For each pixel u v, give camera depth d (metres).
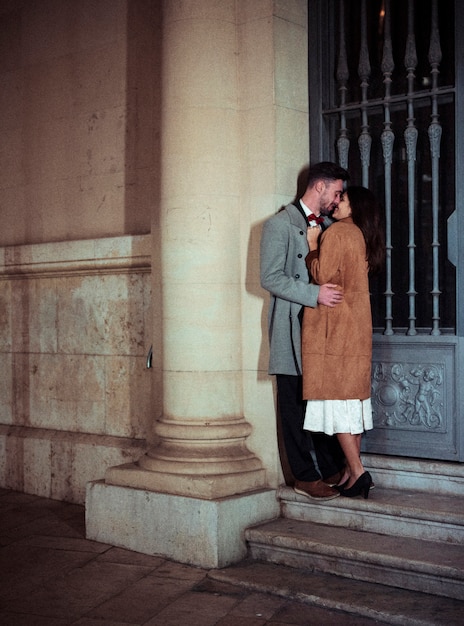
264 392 4.77
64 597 4.04
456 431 4.48
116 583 4.21
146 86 5.62
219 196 4.77
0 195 6.54
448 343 4.50
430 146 4.62
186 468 4.60
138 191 5.67
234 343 4.82
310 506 4.55
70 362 6.04
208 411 4.75
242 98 4.84
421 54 4.71
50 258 6.03
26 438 6.21
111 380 5.76
